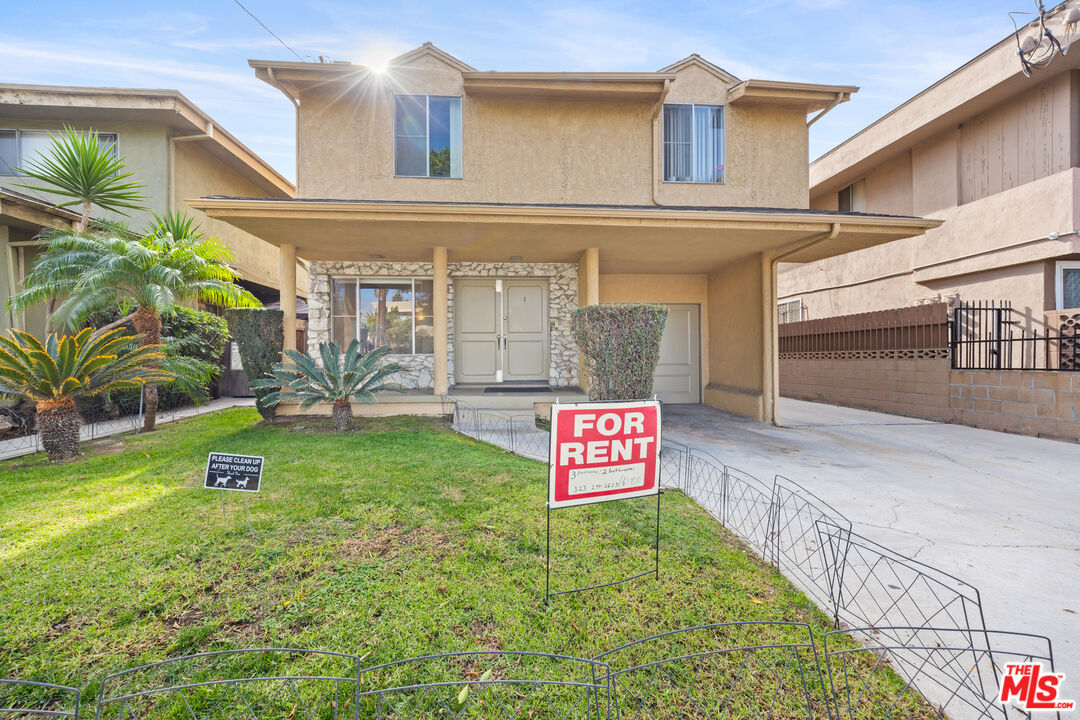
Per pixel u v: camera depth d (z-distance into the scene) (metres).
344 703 1.68
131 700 1.66
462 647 1.99
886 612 2.33
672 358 10.94
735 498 4.14
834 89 8.98
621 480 2.57
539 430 7.09
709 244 8.07
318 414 8.05
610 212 6.76
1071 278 8.37
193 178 10.83
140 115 9.71
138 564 2.64
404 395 8.02
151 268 6.44
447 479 4.28
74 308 6.27
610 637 2.09
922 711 1.74
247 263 12.47
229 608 2.24
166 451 5.40
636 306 6.20
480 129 8.97
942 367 8.54
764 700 1.76
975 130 9.81
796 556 2.98
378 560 2.72
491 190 8.98
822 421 8.67
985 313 9.36
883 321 9.74
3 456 5.31
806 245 7.68
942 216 10.27
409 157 8.85
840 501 4.07
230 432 6.64
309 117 8.67
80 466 4.77
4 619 2.12
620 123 9.23
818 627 2.21
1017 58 8.36
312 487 4.00
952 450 6.18
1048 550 3.10
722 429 7.82
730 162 9.44
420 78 8.84
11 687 1.73
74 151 7.36
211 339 9.97
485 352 9.80
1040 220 8.19
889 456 5.82
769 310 8.56
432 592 2.40
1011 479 4.78
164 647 1.96
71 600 2.28
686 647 2.04
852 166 12.41
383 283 9.60
